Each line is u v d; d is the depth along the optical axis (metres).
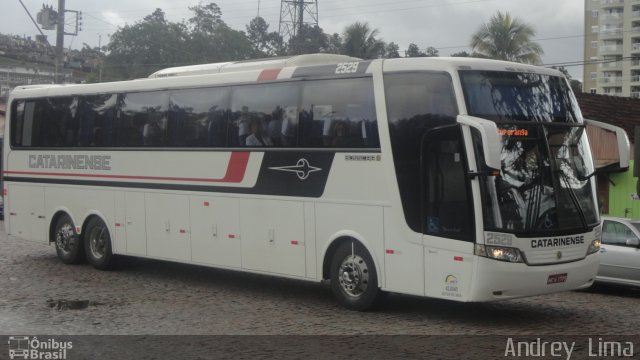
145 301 11.25
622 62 106.44
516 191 9.16
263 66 11.98
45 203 15.49
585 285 9.84
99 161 14.28
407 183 9.65
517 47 38.62
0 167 37.47
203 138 12.36
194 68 13.25
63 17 32.19
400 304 11.12
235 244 11.84
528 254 9.09
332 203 10.48
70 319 9.84
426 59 9.70
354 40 43.09
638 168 12.04
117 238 14.02
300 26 45.03
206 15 59.00
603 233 13.98
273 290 12.38
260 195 11.45
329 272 10.77
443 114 9.38
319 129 10.70
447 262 9.24
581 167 9.96
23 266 15.11
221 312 10.37
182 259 12.75
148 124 13.34
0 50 78.50
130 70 56.03
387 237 9.85
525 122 9.46
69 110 14.95
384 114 9.91
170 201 12.92
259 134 11.50
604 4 107.38
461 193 9.12
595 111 22.97
